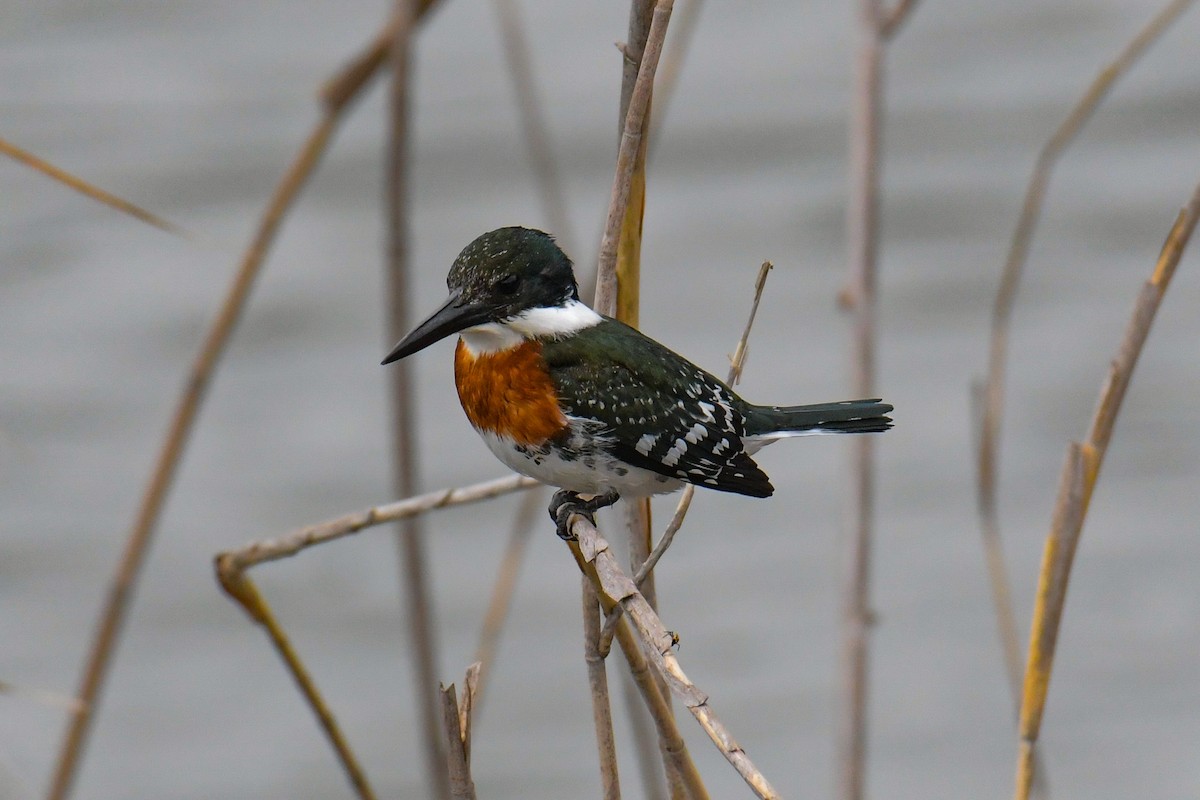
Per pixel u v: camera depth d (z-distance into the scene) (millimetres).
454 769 6414
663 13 6707
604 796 7105
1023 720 6609
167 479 7641
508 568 8859
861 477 8555
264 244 7586
